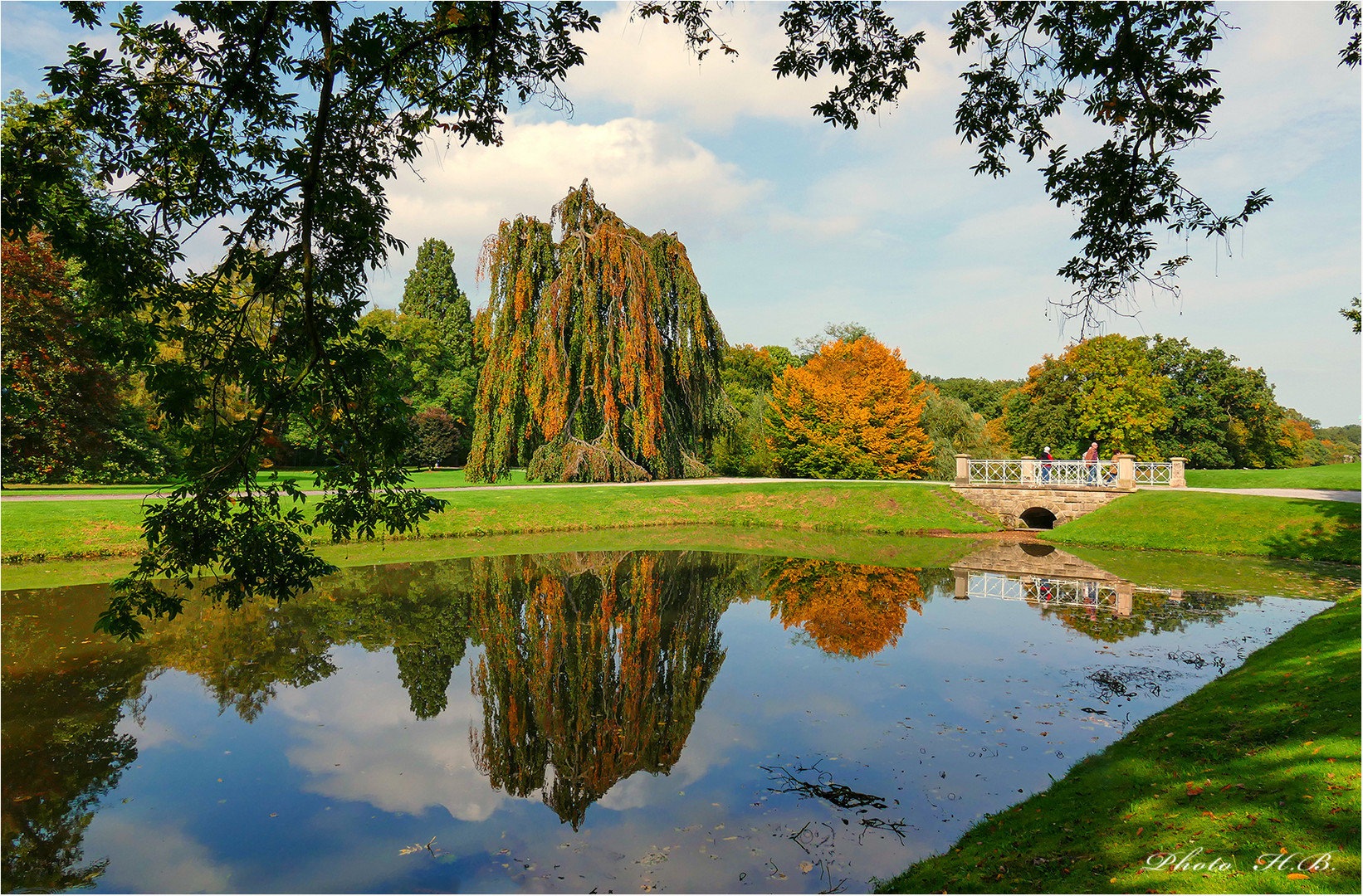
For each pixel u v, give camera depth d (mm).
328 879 5281
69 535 17750
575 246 30094
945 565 18672
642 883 5133
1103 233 6918
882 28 6703
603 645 11695
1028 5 6465
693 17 6438
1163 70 6410
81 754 7430
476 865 5434
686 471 33062
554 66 6559
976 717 8078
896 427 37656
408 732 8141
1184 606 13305
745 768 7000
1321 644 8641
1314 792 4719
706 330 32969
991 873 4715
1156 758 6270
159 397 5980
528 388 29125
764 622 13047
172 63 6031
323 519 6449
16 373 18562
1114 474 25594
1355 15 6172
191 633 12062
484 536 24156
